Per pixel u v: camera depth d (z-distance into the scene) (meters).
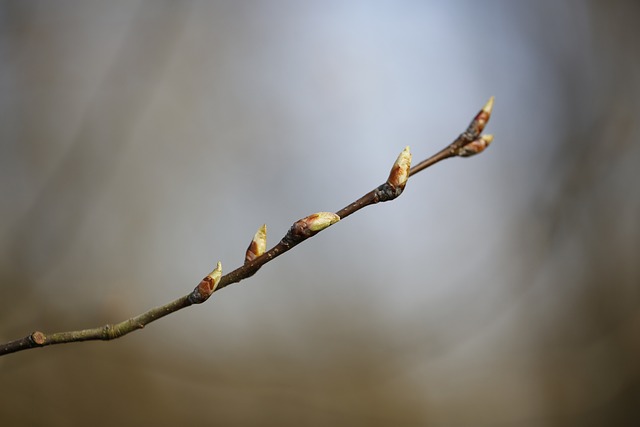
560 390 0.96
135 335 0.96
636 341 0.95
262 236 0.39
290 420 0.97
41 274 0.71
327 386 1.00
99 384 0.87
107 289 0.79
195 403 0.95
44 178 0.90
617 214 0.96
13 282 0.69
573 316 0.97
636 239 0.96
